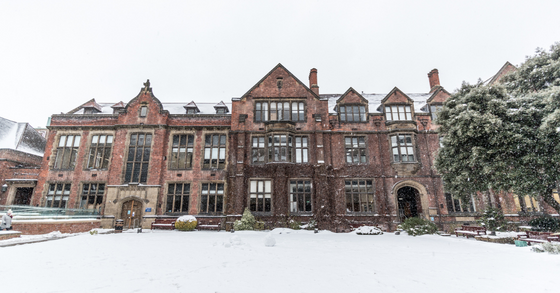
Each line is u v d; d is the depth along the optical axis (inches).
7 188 959.6
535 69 656.4
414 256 384.2
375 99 1119.6
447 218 876.0
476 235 603.2
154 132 960.9
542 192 605.9
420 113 976.3
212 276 256.4
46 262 305.3
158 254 365.4
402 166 908.6
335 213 879.1
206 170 935.7
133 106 987.3
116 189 901.8
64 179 937.5
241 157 901.8
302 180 898.7
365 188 914.1
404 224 761.0
